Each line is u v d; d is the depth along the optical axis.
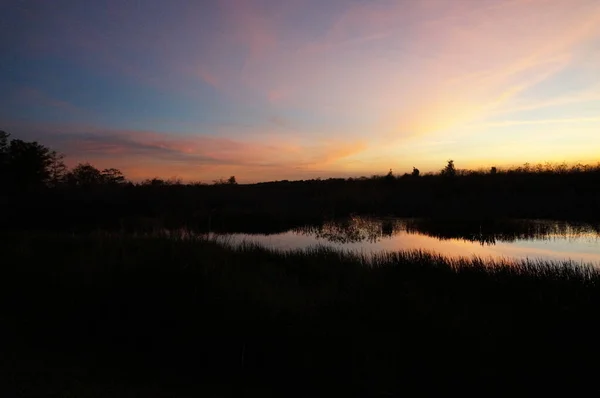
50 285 7.02
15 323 5.73
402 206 28.12
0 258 8.73
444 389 4.40
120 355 4.93
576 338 5.41
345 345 5.00
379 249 14.83
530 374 4.63
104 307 6.12
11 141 30.86
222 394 4.12
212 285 6.52
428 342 5.21
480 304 6.89
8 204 24.28
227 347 5.09
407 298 6.60
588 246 15.36
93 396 3.78
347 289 7.36
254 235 19.12
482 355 4.96
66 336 5.41
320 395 4.25
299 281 8.97
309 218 24.81
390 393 4.32
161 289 6.39
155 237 10.84
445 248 15.06
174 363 4.79
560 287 7.63
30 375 4.14
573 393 4.32
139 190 30.06
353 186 37.72
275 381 4.50
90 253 8.61
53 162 33.53
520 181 31.69
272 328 5.35
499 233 18.95
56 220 22.31
